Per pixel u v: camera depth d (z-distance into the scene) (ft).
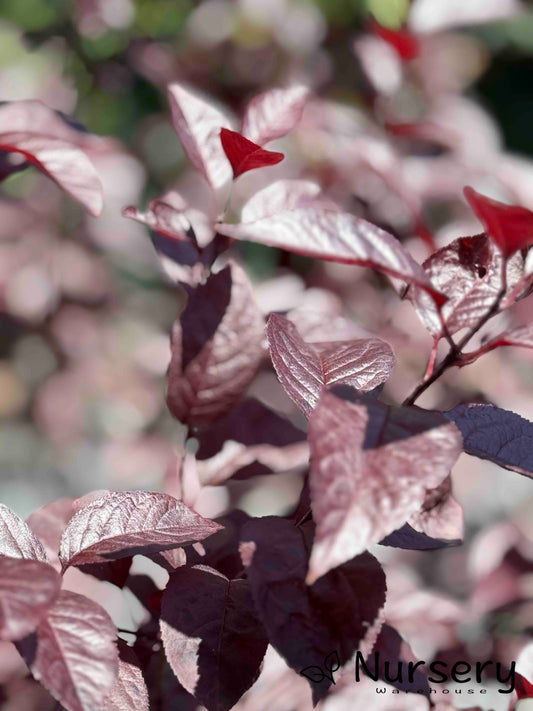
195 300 2.23
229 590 2.03
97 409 4.58
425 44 3.72
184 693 2.18
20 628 1.78
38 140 2.16
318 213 1.91
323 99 3.64
